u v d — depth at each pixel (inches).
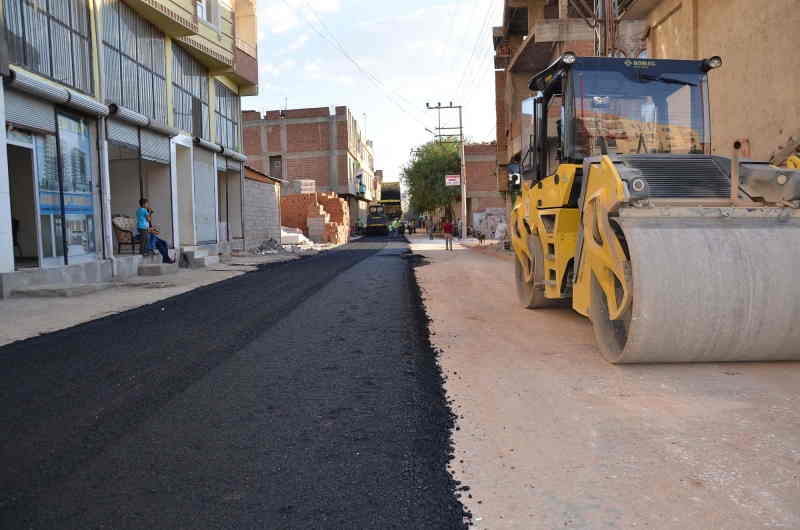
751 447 135.6
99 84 553.6
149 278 553.3
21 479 125.2
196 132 808.3
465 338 263.7
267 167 2546.8
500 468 128.0
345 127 2496.3
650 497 113.3
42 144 478.9
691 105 270.5
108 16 576.4
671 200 211.3
